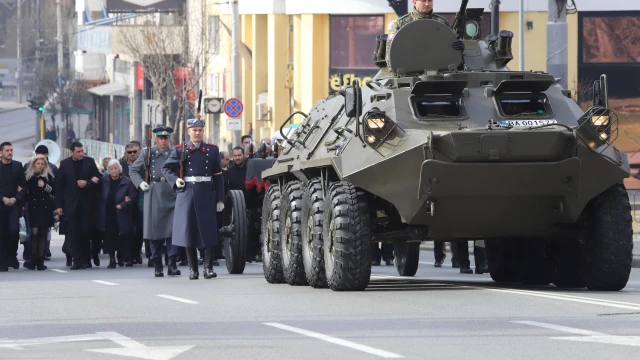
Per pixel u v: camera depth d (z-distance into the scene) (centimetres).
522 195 3800
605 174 3816
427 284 4381
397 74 4234
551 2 6869
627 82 11381
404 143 3806
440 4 11462
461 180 3753
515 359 2502
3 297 4219
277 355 2612
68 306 3816
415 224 3928
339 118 4291
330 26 12138
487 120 3953
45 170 6438
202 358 2595
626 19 11375
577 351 2591
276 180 5194
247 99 15362
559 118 3975
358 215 3925
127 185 6550
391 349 2662
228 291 4312
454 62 4253
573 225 4025
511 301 3581
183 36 16450
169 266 5591
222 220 5938
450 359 2512
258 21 14650
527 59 11500
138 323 3269
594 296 3747
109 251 6550
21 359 2633
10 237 6369
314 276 4188
